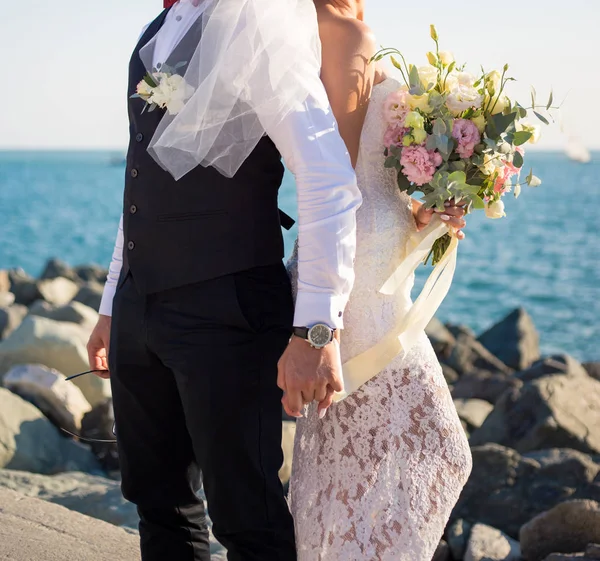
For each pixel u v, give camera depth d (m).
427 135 1.98
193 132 1.75
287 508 1.92
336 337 1.79
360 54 1.96
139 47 2.00
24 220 45.06
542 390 5.52
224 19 1.75
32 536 2.88
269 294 1.88
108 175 138.12
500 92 2.01
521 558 3.47
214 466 1.84
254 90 1.73
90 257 31.94
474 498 4.00
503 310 19.84
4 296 13.12
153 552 2.13
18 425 5.20
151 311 1.88
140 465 2.07
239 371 1.83
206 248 1.83
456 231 2.09
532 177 2.13
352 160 2.01
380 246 2.03
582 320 18.38
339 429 2.01
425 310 2.05
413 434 1.97
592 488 3.88
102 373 2.34
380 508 1.94
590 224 42.34
